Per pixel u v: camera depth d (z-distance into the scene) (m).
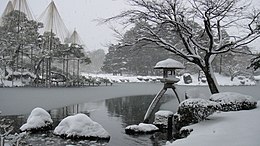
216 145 5.17
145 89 32.09
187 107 8.33
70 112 13.07
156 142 7.71
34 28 34.09
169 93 26.72
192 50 12.28
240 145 5.02
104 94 24.06
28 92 22.42
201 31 14.28
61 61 42.50
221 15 11.34
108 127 9.86
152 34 12.35
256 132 5.95
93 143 7.57
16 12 33.69
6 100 16.19
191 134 6.78
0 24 35.06
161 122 9.56
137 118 11.91
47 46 35.22
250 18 11.55
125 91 28.38
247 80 50.16
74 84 35.59
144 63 58.00
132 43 12.52
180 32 11.70
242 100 9.88
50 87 31.08
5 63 32.06
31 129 8.59
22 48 33.72
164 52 50.78
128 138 8.18
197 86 38.69
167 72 10.52
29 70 35.94
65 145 7.29
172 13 11.52
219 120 7.93
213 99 9.95
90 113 13.15
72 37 39.56
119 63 63.53
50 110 13.49
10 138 4.31
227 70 51.50
